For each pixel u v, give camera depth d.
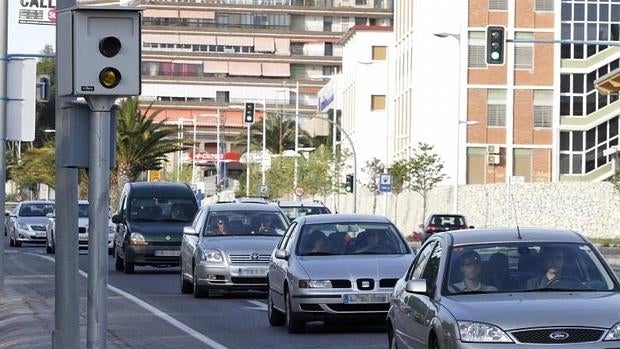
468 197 116.62
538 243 21.53
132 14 18.30
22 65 37.94
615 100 138.00
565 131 138.38
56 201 22.86
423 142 134.38
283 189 149.00
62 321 22.94
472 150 137.62
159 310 39.91
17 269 63.59
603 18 137.62
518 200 110.12
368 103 177.88
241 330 33.56
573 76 138.25
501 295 20.28
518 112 137.62
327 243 33.94
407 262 32.69
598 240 100.62
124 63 18.28
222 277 43.72
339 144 173.50
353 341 30.25
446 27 139.00
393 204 134.62
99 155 18.53
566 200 107.81
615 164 120.19
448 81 138.88
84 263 65.94
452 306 19.80
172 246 59.19
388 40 179.38
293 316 32.09
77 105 18.73
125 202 61.91
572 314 18.98
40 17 39.34
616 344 18.67
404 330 22.31
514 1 137.50
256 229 46.38
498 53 63.75
